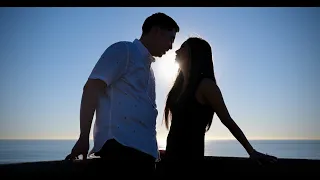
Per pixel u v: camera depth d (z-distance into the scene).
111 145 1.67
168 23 1.95
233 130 1.82
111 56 1.72
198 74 1.97
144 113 1.77
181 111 1.97
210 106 1.95
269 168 1.65
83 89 1.67
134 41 1.89
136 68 1.79
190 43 2.05
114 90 1.75
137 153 1.70
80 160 1.52
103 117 1.72
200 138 1.93
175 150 1.96
